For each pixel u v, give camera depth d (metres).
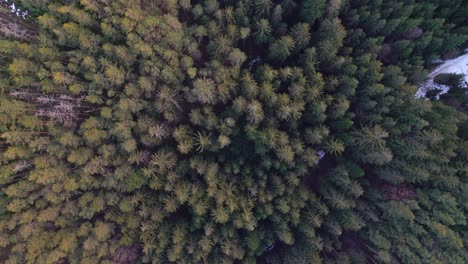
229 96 22.36
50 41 21.17
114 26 21.33
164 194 23.12
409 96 23.03
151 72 21.42
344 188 23.61
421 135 22.23
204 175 22.53
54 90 21.33
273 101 21.75
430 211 22.42
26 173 21.70
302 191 23.48
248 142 23.41
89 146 22.20
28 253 20.81
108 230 21.88
